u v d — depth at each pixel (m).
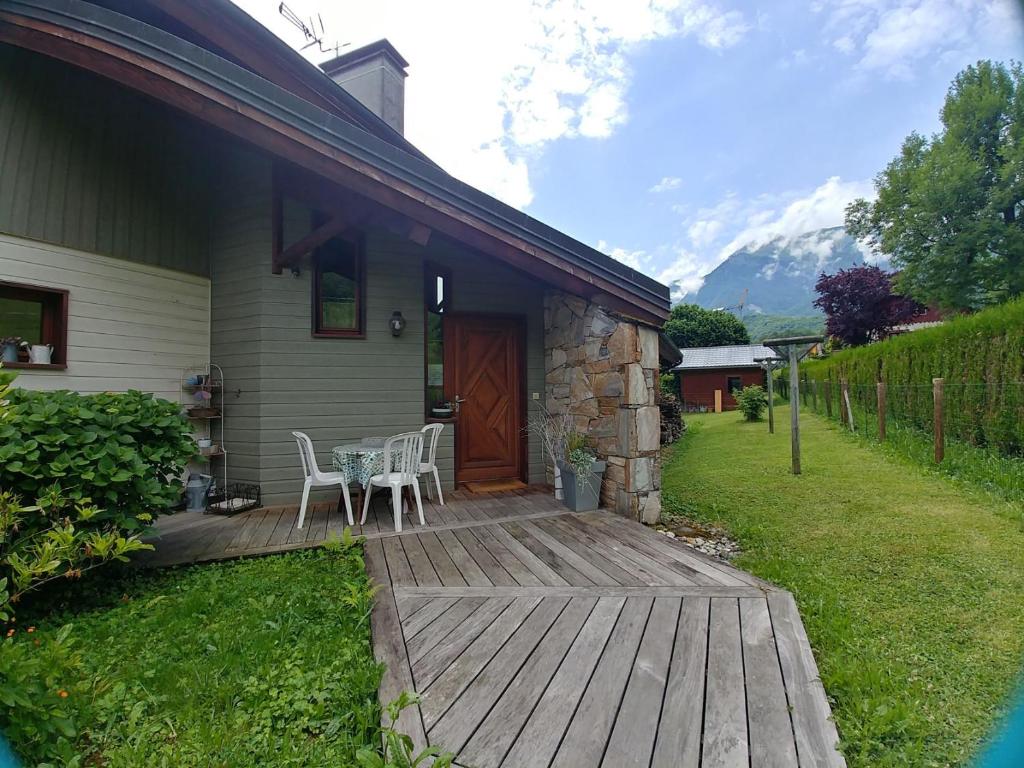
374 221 4.09
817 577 3.04
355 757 1.49
